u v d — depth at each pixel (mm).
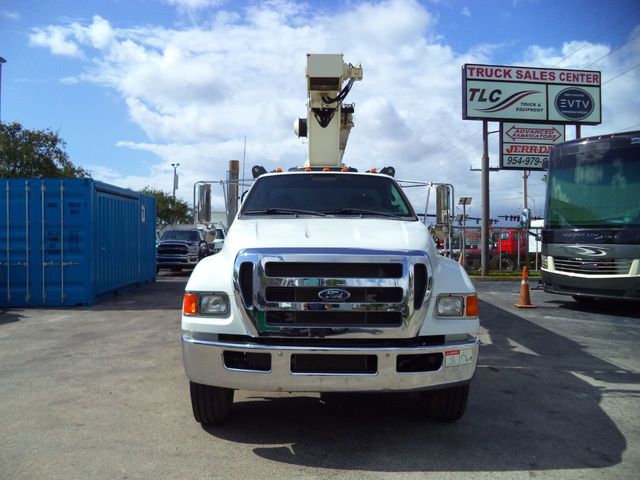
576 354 7148
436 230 5910
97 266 11719
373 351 3664
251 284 3807
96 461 3658
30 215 11211
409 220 5234
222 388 4082
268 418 4566
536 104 19984
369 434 4207
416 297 3812
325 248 3840
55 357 6758
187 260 20562
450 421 4461
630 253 9898
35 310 10781
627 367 6449
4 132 27578
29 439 4047
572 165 11102
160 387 5441
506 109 19797
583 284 10422
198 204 6250
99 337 8047
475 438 4129
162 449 3877
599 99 20250
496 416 4660
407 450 3889
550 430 4316
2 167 27109
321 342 3734
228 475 3459
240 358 3830
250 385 3730
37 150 28469
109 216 12570
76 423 4402
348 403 4996
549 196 11430
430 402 4410
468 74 19656
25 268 11195
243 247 3988
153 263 16625
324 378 3672
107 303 11836
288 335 3734
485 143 19797
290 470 3543
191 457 3740
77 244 11266
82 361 6551
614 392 5398
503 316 10328
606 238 10188
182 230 22359
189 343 3859
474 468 3590
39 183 11211
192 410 4484
